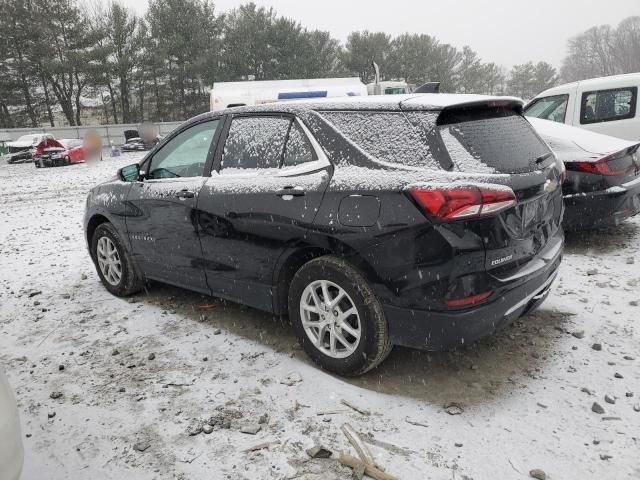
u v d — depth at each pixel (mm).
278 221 3266
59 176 18156
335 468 2490
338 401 3006
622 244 5605
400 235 2777
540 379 3135
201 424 2846
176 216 3967
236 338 3871
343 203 2977
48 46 45906
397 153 2922
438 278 2717
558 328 3752
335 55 62281
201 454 2619
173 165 4203
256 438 2723
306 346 3361
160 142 4340
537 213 3107
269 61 53344
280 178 3330
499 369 3271
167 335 3977
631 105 7828
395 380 3201
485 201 2654
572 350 3443
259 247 3449
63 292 5066
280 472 2477
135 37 50031
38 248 6977
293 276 3498
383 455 2547
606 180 5121
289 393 3109
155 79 51969
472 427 2727
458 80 84188
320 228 3057
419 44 69750
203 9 52375
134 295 4879
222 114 3893
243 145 3670
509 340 3625
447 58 79812
